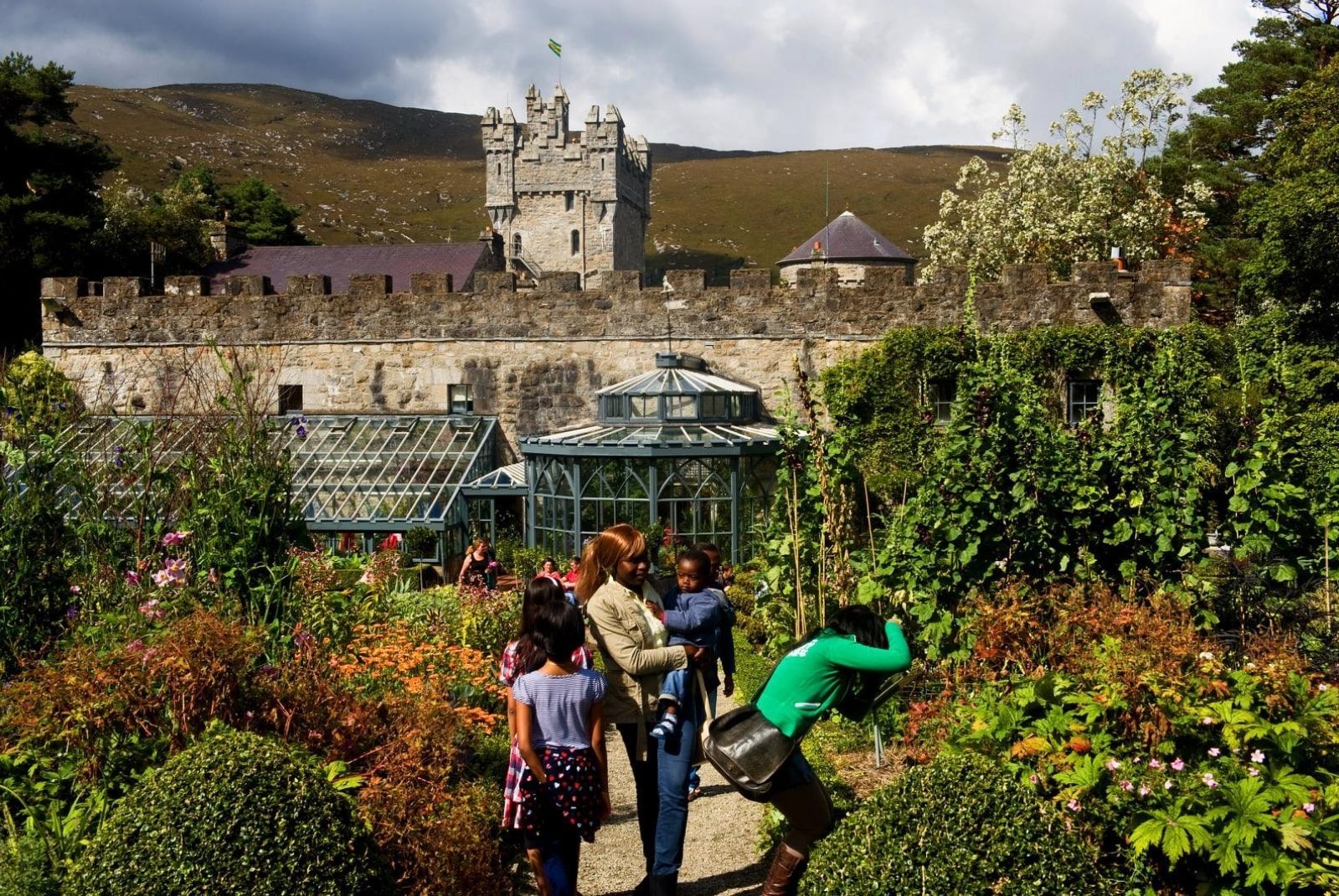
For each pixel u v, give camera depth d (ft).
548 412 96.63
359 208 527.40
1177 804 21.16
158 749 24.71
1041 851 19.60
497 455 97.09
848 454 45.44
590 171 250.16
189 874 18.78
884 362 89.15
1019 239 130.52
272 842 19.29
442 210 534.78
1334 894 19.40
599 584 25.39
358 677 31.65
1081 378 89.40
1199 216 131.64
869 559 43.52
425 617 48.01
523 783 22.91
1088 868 19.69
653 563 77.00
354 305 98.48
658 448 80.69
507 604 50.01
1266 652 28.86
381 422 96.48
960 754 21.81
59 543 33.88
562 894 22.58
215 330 99.40
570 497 84.07
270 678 26.04
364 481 89.71
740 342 94.02
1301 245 88.48
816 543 45.93
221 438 34.35
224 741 20.88
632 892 25.63
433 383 97.91
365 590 40.68
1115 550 37.86
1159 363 39.09
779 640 45.44
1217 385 64.23
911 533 37.17
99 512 35.29
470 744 31.19
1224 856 20.33
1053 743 23.45
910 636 38.37
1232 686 24.16
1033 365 88.69
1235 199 143.13
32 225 148.77
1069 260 129.90
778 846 25.86
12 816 23.24
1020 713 24.76
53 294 100.42
